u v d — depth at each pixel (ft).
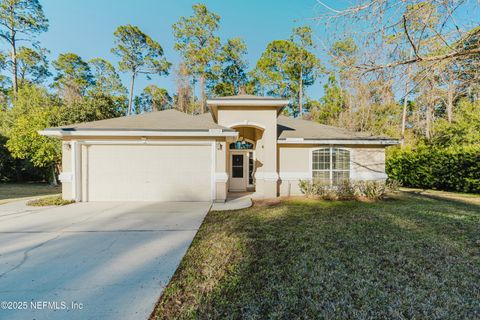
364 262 13.43
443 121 48.47
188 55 105.29
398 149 58.49
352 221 22.30
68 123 54.80
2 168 64.44
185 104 105.19
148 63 119.65
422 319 8.75
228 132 32.32
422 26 15.92
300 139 39.68
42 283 11.50
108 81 118.93
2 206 29.73
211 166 33.35
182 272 12.58
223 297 10.25
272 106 38.68
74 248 15.96
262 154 41.11
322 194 36.42
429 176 48.01
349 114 60.08
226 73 110.11
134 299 10.18
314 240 17.07
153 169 33.12
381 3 16.11
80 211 26.94
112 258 14.37
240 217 24.49
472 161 41.06
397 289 10.69
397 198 36.52
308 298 10.02
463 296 10.17
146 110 128.67
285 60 96.12
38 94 68.03
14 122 58.23
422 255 14.35
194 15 104.27
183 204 31.17
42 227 20.79
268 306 9.57
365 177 40.68
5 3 92.99
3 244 16.71
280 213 26.21
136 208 28.68
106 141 32.55
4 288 11.05
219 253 15.01
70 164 32.19
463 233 18.54
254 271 12.55
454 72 17.16
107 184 32.86
